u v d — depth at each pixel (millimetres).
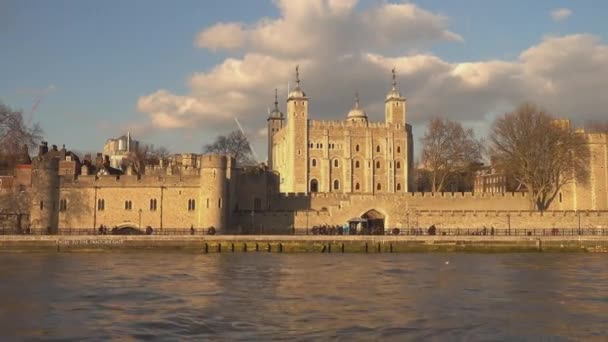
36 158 85812
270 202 98875
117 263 61031
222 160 85625
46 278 49312
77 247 74562
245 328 32281
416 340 30141
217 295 41688
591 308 37625
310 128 133250
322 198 99812
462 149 117125
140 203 86000
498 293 42906
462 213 91750
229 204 88812
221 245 75812
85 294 41875
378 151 135375
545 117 99875
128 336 30672
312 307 37562
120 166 133750
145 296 41219
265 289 44281
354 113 154375
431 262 63750
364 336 30781
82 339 30156
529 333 31594
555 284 47188
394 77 139875
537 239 79062
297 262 62906
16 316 34938
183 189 85875
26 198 87125
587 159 101875
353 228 87375
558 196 102125
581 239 79188
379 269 56656
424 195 96562
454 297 41219
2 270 54500
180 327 32469
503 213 91562
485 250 78062
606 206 101812
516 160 99062
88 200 86188
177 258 67125
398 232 86062
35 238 74500
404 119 137750
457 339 30391
